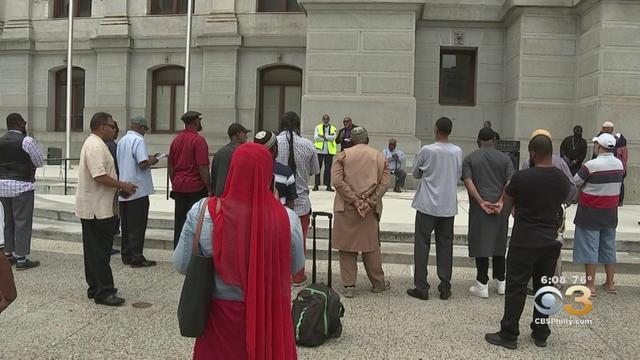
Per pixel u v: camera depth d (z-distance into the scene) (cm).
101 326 512
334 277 714
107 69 2089
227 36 1966
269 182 277
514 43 1631
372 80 1570
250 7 1981
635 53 1395
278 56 1967
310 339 471
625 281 722
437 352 468
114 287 617
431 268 777
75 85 2194
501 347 482
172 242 854
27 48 2164
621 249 835
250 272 263
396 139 1564
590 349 480
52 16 2194
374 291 646
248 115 1992
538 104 1576
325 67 1581
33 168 727
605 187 629
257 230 265
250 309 262
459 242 858
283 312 277
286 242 277
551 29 1569
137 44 2072
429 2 1708
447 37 1731
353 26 1568
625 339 506
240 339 269
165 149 2055
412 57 1556
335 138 1408
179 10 2088
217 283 271
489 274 755
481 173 618
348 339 494
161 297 607
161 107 2112
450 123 621
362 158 614
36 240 923
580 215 644
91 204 562
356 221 616
